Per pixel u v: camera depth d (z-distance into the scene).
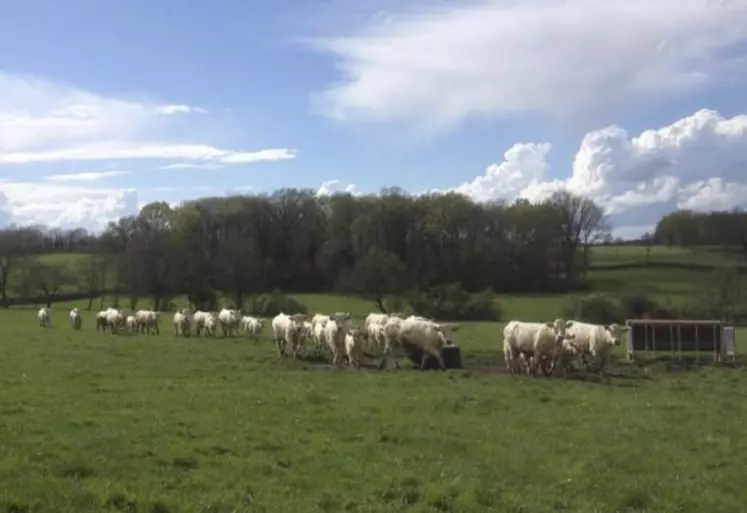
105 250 101.12
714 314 67.12
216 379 27.02
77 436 16.20
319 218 114.19
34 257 106.50
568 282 99.69
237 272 94.50
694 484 14.33
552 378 30.64
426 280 98.50
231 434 17.00
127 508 11.73
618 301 70.50
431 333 33.91
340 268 107.31
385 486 13.41
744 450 17.25
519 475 14.58
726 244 101.00
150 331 60.00
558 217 102.38
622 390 27.17
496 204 107.56
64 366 30.34
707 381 30.53
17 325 66.69
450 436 17.59
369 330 38.91
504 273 101.00
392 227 106.62
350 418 19.36
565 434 18.38
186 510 11.70
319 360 36.47
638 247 115.56
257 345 45.50
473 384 27.20
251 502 12.29
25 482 12.64
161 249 95.75
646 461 15.90
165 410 19.67
